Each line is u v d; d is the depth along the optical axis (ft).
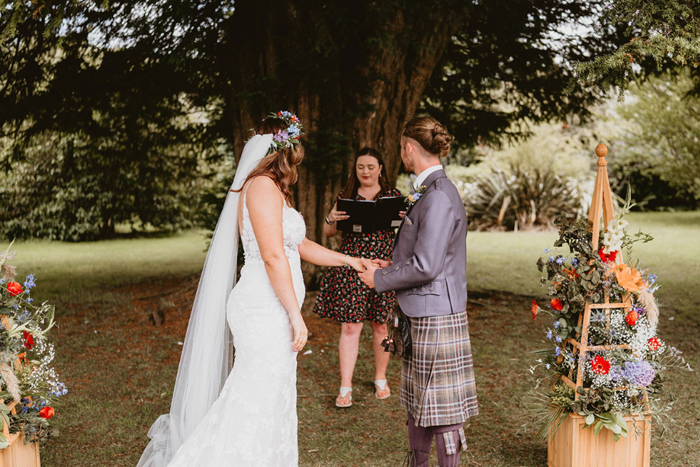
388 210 11.87
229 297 8.87
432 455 10.52
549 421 9.27
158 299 22.72
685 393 12.80
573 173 61.67
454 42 24.54
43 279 29.25
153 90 22.59
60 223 48.98
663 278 27.35
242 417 8.31
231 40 19.63
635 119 55.21
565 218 9.39
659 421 9.07
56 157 40.42
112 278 29.48
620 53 11.16
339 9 17.12
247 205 8.29
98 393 13.19
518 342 17.39
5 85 20.26
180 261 36.50
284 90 19.20
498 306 22.21
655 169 57.98
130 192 40.42
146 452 9.44
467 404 8.44
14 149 23.38
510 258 35.50
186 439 8.68
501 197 52.49
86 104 22.45
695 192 57.67
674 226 50.37
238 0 18.78
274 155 8.52
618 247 8.90
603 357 8.89
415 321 8.33
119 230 58.23
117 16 18.01
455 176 61.87
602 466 8.95
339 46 19.03
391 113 20.33
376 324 12.58
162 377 14.26
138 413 12.05
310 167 19.33
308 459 10.15
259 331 8.30
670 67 19.72
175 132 26.37
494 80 26.94
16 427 8.34
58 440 10.75
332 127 19.25
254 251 8.45
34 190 45.93
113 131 24.99
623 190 65.26
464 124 28.84
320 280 20.85
